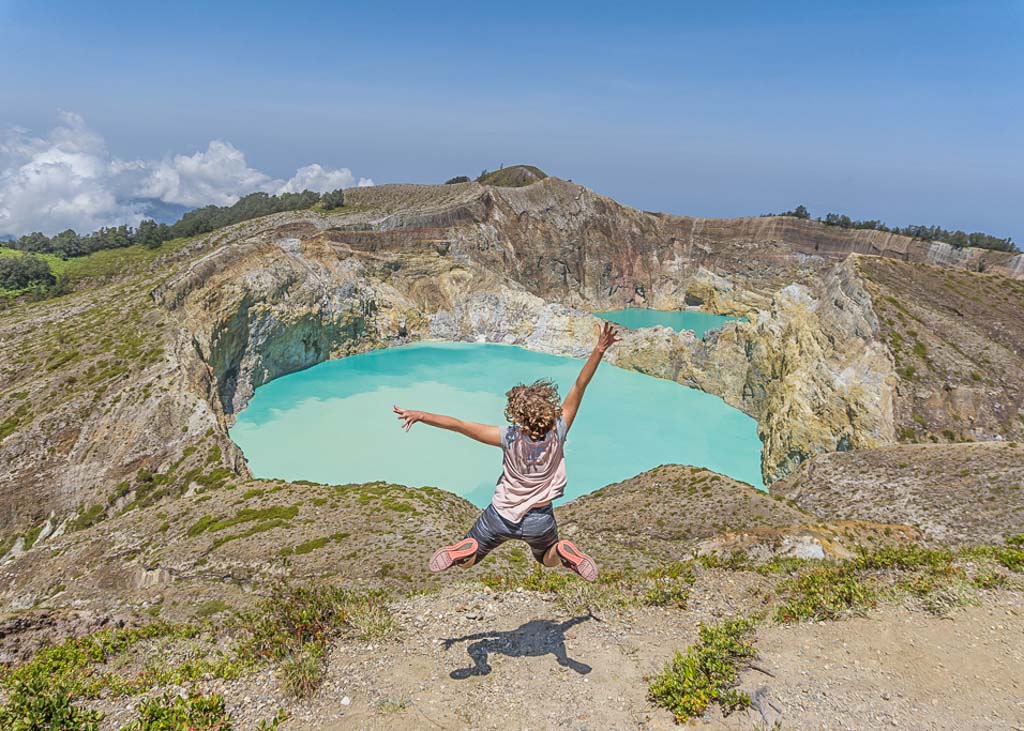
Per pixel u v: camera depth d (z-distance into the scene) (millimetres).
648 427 70312
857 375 56094
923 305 60594
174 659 9273
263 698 7340
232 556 31266
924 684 6879
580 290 129625
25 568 35906
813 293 70938
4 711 7074
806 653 7629
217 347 70312
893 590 9094
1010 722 6230
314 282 87938
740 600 9789
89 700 7695
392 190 122062
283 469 57562
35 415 49844
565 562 5543
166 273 77938
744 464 62406
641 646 8180
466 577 24609
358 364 90500
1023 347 57031
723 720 6512
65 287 90375
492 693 7168
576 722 6617
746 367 76500
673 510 35406
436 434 66625
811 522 31938
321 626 8672
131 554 34062
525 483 5449
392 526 33344
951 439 49875
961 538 32062
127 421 50188
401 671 7660
